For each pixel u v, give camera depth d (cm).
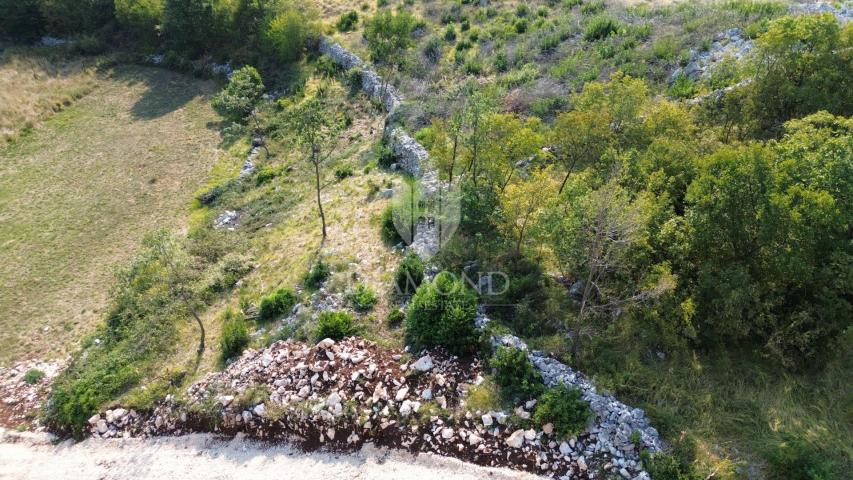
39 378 2281
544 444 1614
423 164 2828
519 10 4666
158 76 4844
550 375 1747
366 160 3294
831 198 1600
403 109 3534
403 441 1705
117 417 1980
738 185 1703
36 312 2628
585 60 3644
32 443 1989
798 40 2323
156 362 2175
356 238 2583
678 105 2636
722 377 1712
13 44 5312
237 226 2998
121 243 3036
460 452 1655
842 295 1711
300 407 1802
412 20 4503
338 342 1992
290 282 2420
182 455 1822
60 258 2948
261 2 4784
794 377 1698
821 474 1427
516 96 3459
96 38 5303
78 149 3894
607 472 1535
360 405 1781
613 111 2420
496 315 1981
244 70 4297
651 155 2127
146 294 2492
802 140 1830
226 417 1855
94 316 2570
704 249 1788
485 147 2289
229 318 2295
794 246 1659
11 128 4056
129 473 1800
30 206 3356
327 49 4644
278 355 1989
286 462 1734
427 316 1933
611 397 1677
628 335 1825
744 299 1653
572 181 2097
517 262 2161
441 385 1778
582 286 1997
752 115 2441
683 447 1548
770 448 1527
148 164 3706
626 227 1686
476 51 4244
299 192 3181
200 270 2642
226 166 3641
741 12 3581
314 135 2623
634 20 3959
